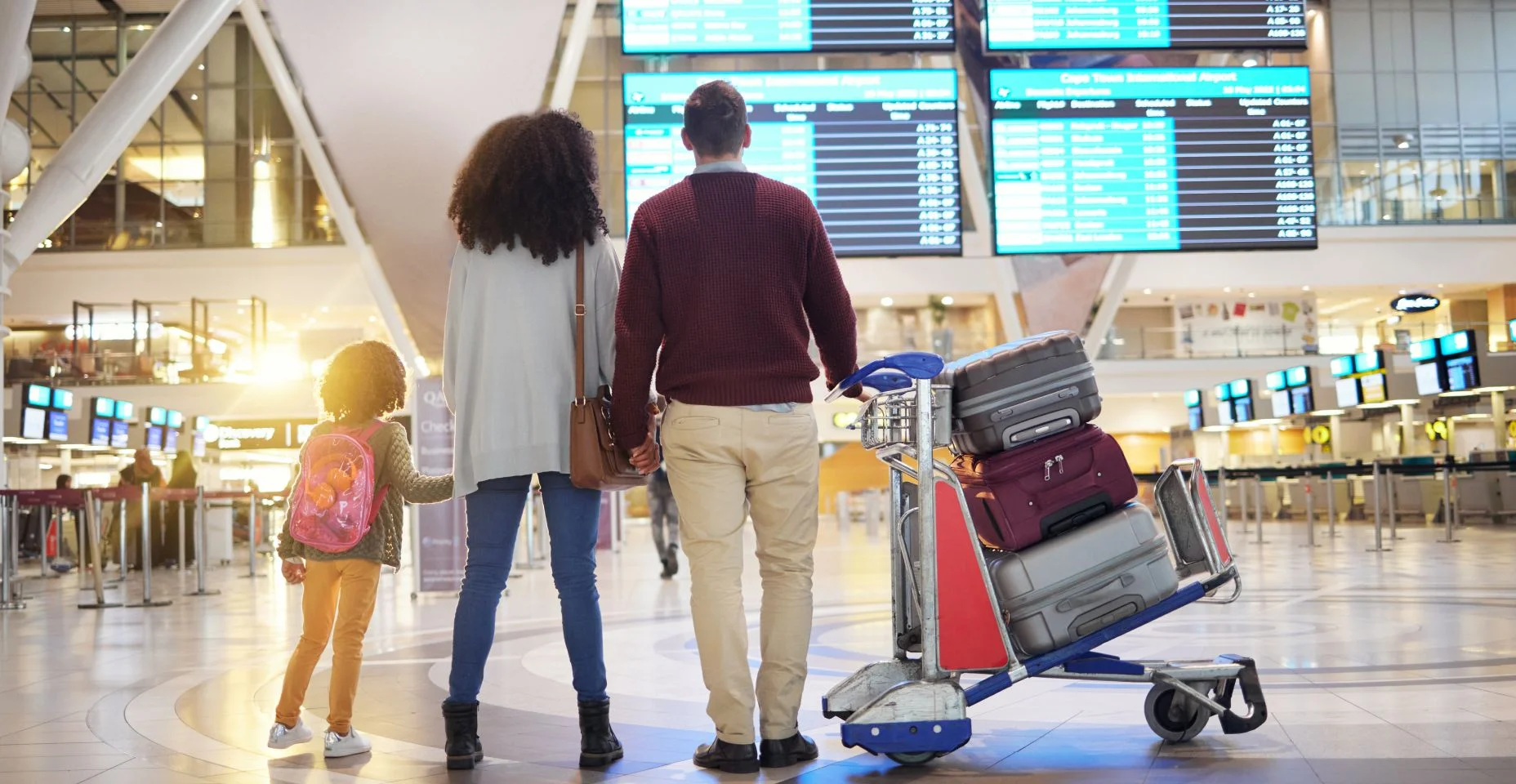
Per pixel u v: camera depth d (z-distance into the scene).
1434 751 2.59
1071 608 2.74
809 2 9.40
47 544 12.53
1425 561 9.47
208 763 2.79
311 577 2.98
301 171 29.39
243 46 29.58
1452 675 3.69
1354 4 31.42
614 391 2.70
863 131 9.64
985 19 9.62
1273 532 16.09
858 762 2.69
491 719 3.36
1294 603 6.22
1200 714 2.78
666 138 9.48
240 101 29.45
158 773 2.67
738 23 9.37
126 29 29.67
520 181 2.76
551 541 2.79
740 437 2.67
